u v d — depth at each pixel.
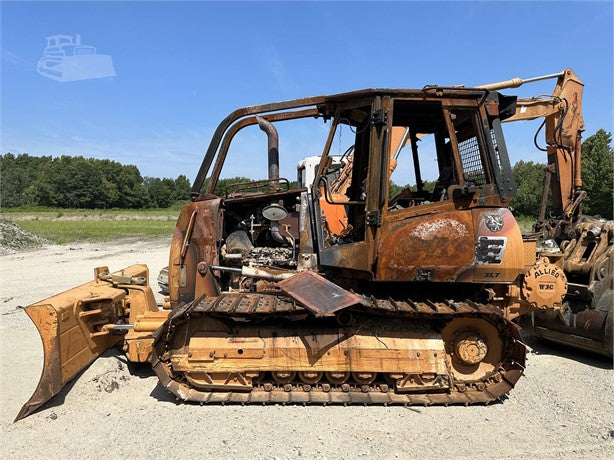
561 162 6.08
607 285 5.21
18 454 3.20
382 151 4.03
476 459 3.18
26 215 50.25
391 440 3.42
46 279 10.89
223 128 4.84
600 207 25.11
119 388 4.35
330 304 3.52
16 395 4.18
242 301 4.10
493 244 4.07
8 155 106.50
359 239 4.53
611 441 3.45
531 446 3.37
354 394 4.07
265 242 4.96
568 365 5.28
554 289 4.75
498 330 4.23
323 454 3.22
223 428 3.58
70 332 4.15
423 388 4.07
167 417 3.77
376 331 4.08
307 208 4.55
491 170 4.12
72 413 3.82
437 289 4.46
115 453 3.21
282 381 4.10
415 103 4.18
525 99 5.89
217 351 3.99
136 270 5.91
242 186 5.19
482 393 4.16
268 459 3.14
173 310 4.29
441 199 4.38
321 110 4.58
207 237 4.54
